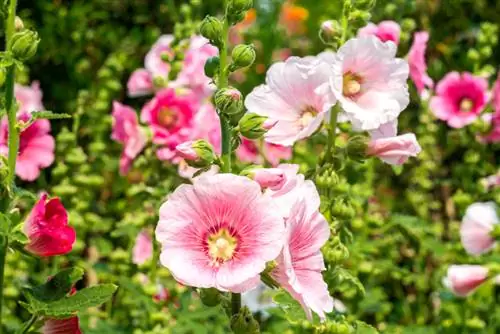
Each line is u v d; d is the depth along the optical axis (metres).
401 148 3.14
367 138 3.17
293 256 2.62
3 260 2.72
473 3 7.23
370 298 4.70
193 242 2.54
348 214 3.24
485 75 5.46
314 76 3.02
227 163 2.67
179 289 4.61
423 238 5.05
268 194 2.59
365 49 3.03
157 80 4.79
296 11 8.59
